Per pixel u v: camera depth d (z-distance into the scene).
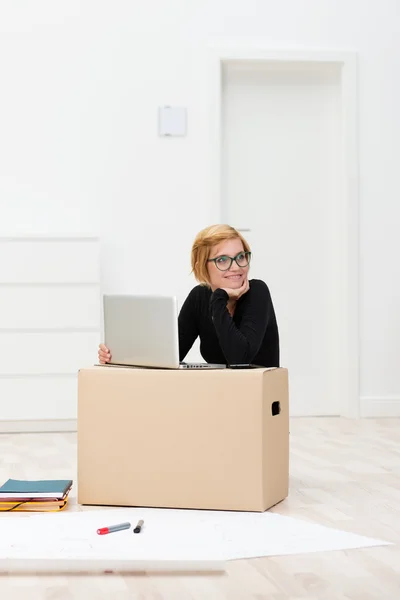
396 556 2.36
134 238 5.68
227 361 3.15
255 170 5.89
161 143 5.70
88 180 5.65
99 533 2.57
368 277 5.86
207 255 3.27
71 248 5.16
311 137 5.93
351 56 5.82
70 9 5.63
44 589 2.12
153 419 2.96
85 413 3.03
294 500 3.10
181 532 2.59
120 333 3.13
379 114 5.86
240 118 5.89
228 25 5.75
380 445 4.55
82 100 5.64
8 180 5.60
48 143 5.62
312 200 5.93
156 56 5.69
